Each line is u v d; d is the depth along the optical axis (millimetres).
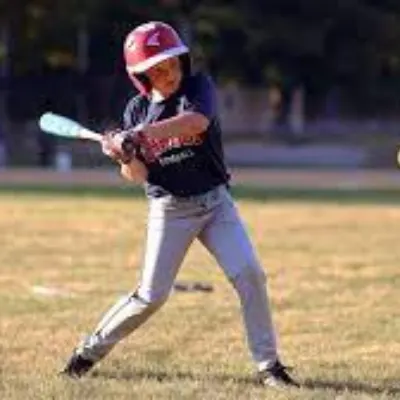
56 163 82125
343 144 106750
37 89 96938
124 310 14031
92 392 13367
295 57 116938
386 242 30875
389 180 68312
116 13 102188
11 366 15117
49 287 22484
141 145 13008
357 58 117562
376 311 19594
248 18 113438
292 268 25438
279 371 13820
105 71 97188
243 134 111688
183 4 106125
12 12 101125
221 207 13703
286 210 42156
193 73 13398
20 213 39469
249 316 13734
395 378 14414
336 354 16078
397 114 124250
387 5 118375
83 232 33125
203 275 23812
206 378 14344
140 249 29000
